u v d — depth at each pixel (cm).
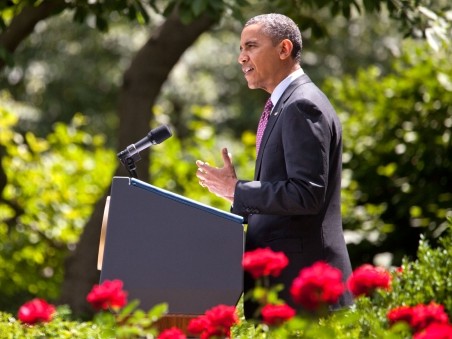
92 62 4981
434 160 2495
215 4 1812
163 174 2772
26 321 970
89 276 2442
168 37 2391
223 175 1083
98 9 2050
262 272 933
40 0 2114
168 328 1024
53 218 2914
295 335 923
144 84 2411
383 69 4775
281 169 1082
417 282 1065
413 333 912
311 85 1105
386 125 2572
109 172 2933
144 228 1006
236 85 5116
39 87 4981
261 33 1115
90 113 4978
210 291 1004
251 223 1116
